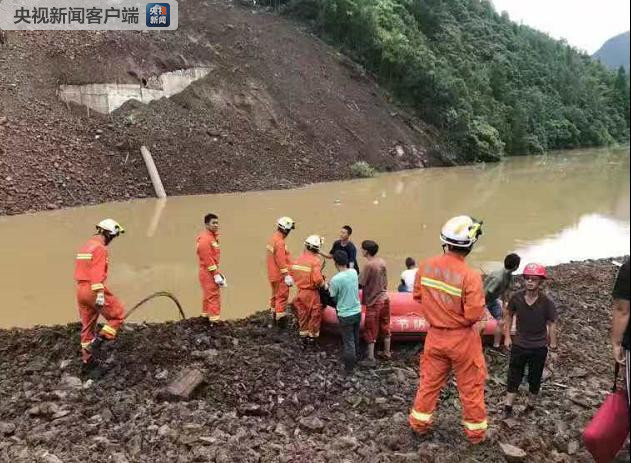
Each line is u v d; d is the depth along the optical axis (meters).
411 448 4.66
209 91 25.02
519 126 45.41
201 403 5.41
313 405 5.60
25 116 18.89
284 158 24.36
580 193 22.44
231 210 16.73
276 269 7.32
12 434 4.74
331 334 7.23
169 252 11.85
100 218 15.10
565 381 6.32
